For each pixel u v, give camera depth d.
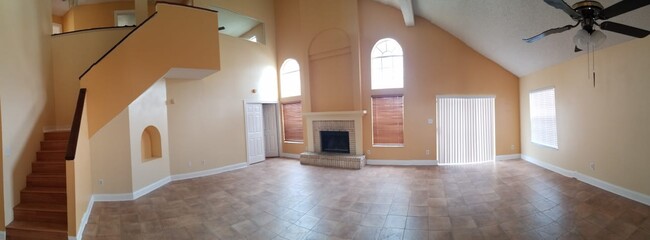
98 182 5.42
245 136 8.33
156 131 6.44
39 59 5.42
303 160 8.32
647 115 4.11
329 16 8.03
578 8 2.88
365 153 8.02
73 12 8.30
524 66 6.91
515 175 6.22
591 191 4.92
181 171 7.01
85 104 5.16
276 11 9.41
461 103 7.60
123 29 6.32
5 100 4.19
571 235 3.44
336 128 8.16
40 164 4.78
